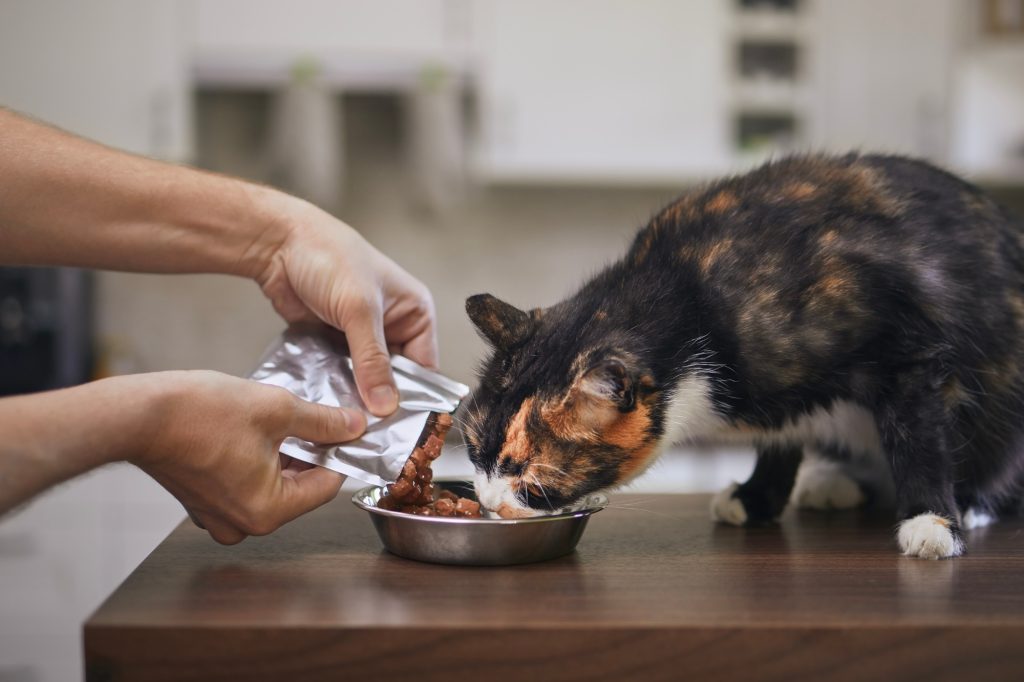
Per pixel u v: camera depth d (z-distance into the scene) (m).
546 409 0.89
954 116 2.12
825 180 0.94
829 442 0.97
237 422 0.76
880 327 0.89
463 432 0.95
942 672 0.68
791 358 0.90
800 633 0.68
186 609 0.70
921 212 0.92
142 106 1.94
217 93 2.27
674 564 0.80
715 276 0.92
